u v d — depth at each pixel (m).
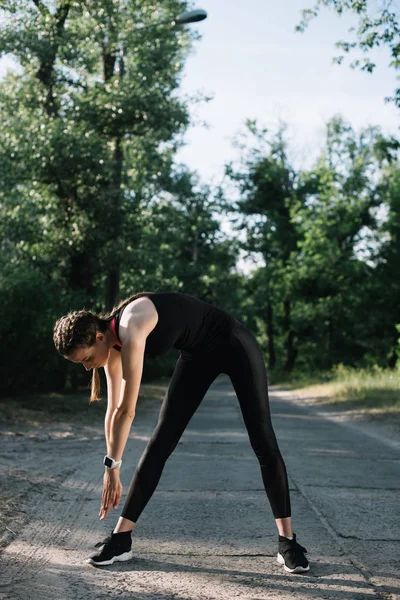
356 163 46.53
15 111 23.52
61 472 6.86
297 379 44.56
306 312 46.97
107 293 26.45
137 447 9.09
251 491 5.97
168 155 29.67
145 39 23.80
